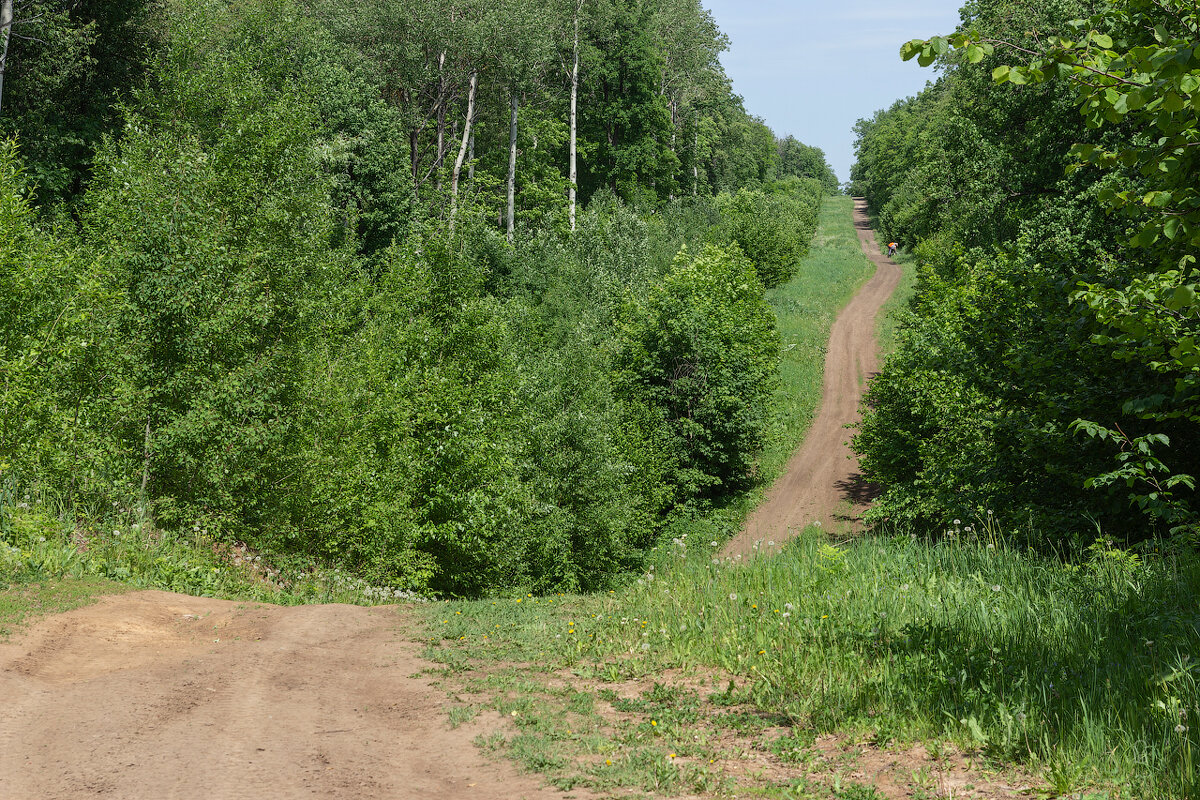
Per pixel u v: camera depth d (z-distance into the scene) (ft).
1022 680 18.86
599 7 197.47
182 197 50.47
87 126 98.99
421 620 33.37
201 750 17.51
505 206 182.09
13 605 28.30
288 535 50.39
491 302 80.12
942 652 21.47
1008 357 40.04
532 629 31.01
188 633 28.53
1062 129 90.84
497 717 20.45
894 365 85.51
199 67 94.73
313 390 54.70
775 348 133.18
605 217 167.12
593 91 218.79
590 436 82.89
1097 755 15.20
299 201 80.12
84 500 40.70
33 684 21.15
